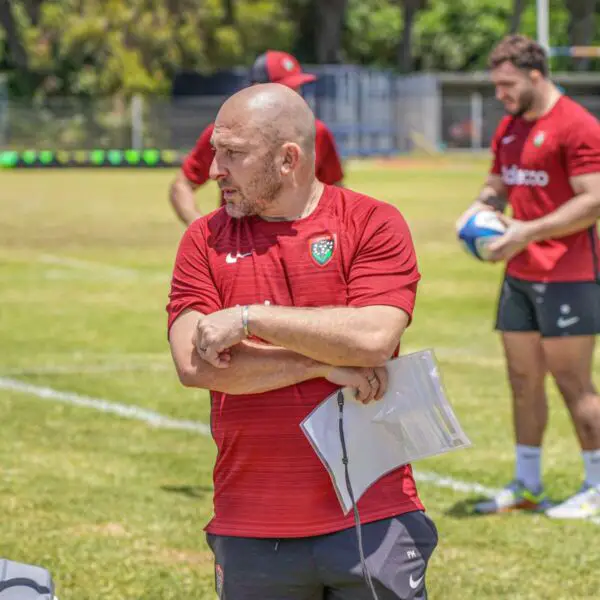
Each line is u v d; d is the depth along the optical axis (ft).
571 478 72.54
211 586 55.31
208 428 85.76
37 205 294.05
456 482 71.92
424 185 366.02
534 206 63.16
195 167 69.10
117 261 186.70
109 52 570.05
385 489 35.12
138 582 55.62
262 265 35.06
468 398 93.97
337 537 34.58
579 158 61.31
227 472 35.76
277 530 34.78
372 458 34.76
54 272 173.68
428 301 145.89
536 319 64.59
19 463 75.87
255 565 34.99
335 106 548.72
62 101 555.69
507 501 66.59
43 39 592.60
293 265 34.88
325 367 34.27
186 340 35.17
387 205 35.70
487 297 149.07
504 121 65.67
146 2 565.12
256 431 34.91
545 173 62.49
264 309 33.76
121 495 69.31
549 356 63.93
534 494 66.59
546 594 54.44
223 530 35.45
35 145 533.96
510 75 62.49
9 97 586.86
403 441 35.01
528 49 62.44
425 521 35.60
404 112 571.28
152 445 80.84
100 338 121.49
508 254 62.39
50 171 446.19
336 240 35.01
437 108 574.97
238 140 34.01
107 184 370.94
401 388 34.76
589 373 64.34
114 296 151.02
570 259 62.69
